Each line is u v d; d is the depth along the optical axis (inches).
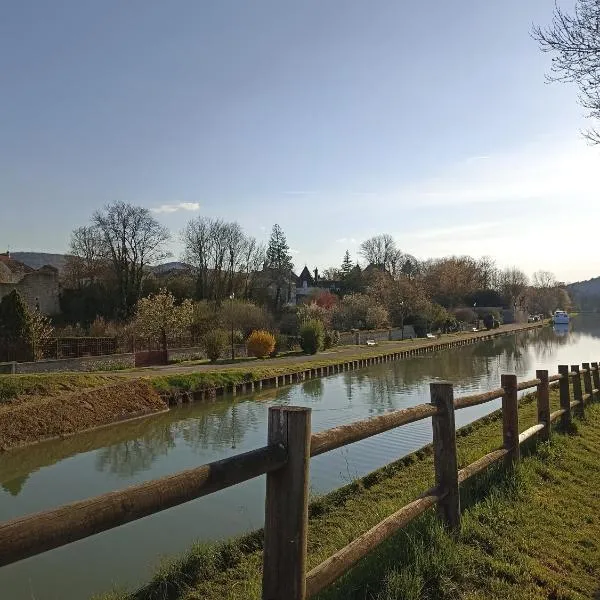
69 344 1120.2
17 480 470.0
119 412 716.0
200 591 177.8
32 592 243.4
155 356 1205.1
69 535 68.5
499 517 189.5
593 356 1574.8
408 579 139.4
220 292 2208.4
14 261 2225.6
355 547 126.0
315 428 593.0
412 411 156.9
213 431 638.5
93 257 2119.8
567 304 4658.0
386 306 2381.9
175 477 83.9
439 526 164.6
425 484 247.9
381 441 465.4
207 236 2212.1
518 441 240.7
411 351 1705.2
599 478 248.2
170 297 1315.2
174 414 757.3
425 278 3125.0
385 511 203.3
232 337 1362.0
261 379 989.2
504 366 1333.7
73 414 665.0
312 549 188.4
